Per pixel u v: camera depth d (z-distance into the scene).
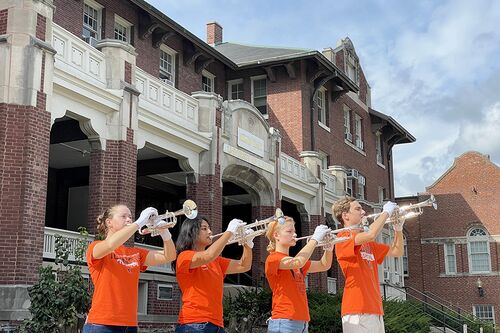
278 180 22.20
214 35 33.19
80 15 20.27
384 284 30.02
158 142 16.66
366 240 6.13
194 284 5.78
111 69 15.05
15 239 11.67
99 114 14.65
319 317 15.30
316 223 25.31
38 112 12.37
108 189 14.55
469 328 28.22
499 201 37.34
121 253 5.34
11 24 12.49
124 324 5.11
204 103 18.66
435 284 37.94
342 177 28.62
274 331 6.19
